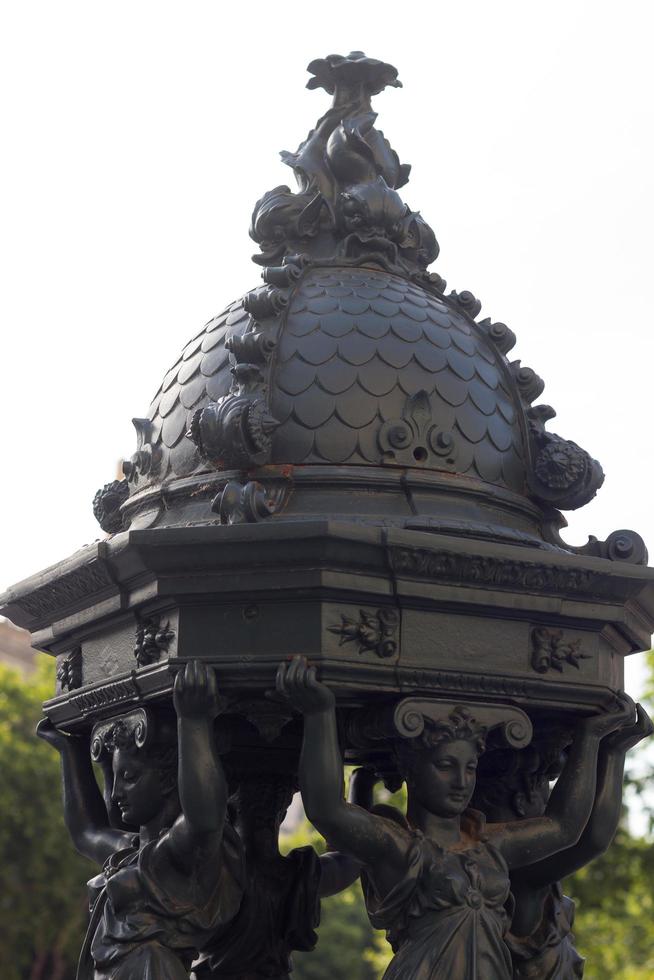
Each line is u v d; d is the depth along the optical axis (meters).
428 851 3.47
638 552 3.79
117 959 3.53
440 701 3.47
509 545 3.46
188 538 3.33
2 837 24.62
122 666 3.69
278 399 3.71
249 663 3.36
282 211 4.19
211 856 3.52
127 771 3.72
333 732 3.34
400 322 3.89
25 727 25.95
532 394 4.06
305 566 3.32
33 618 4.10
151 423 4.13
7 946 25.25
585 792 3.68
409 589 3.38
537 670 3.56
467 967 3.38
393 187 4.31
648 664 19.17
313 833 16.72
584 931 19.19
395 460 3.69
